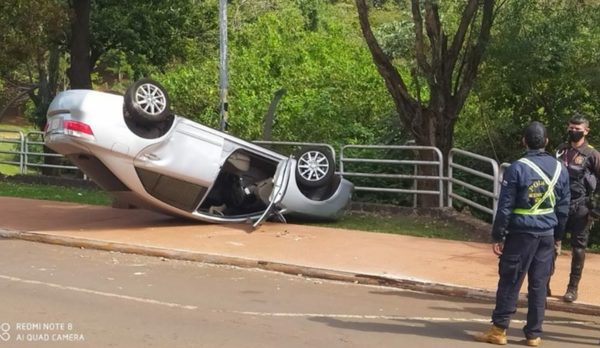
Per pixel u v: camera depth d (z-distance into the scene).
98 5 24.19
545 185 6.82
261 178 13.60
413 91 20.02
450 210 14.19
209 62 26.69
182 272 9.92
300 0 37.91
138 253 11.13
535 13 14.91
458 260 10.59
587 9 14.80
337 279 9.75
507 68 15.47
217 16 26.69
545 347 7.01
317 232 12.62
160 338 6.73
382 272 9.75
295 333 7.09
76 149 11.80
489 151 16.95
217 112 24.16
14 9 20.19
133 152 11.75
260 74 25.61
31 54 21.02
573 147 8.36
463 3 15.91
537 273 6.91
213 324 7.30
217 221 13.14
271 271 10.16
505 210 6.74
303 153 13.52
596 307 8.37
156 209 13.02
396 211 14.74
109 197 17.45
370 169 16.19
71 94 11.73
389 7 24.11
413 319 7.86
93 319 7.30
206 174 12.45
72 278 9.26
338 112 20.03
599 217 8.31
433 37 14.94
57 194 18.05
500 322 6.95
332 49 28.36
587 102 15.95
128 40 24.30
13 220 13.60
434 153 15.07
